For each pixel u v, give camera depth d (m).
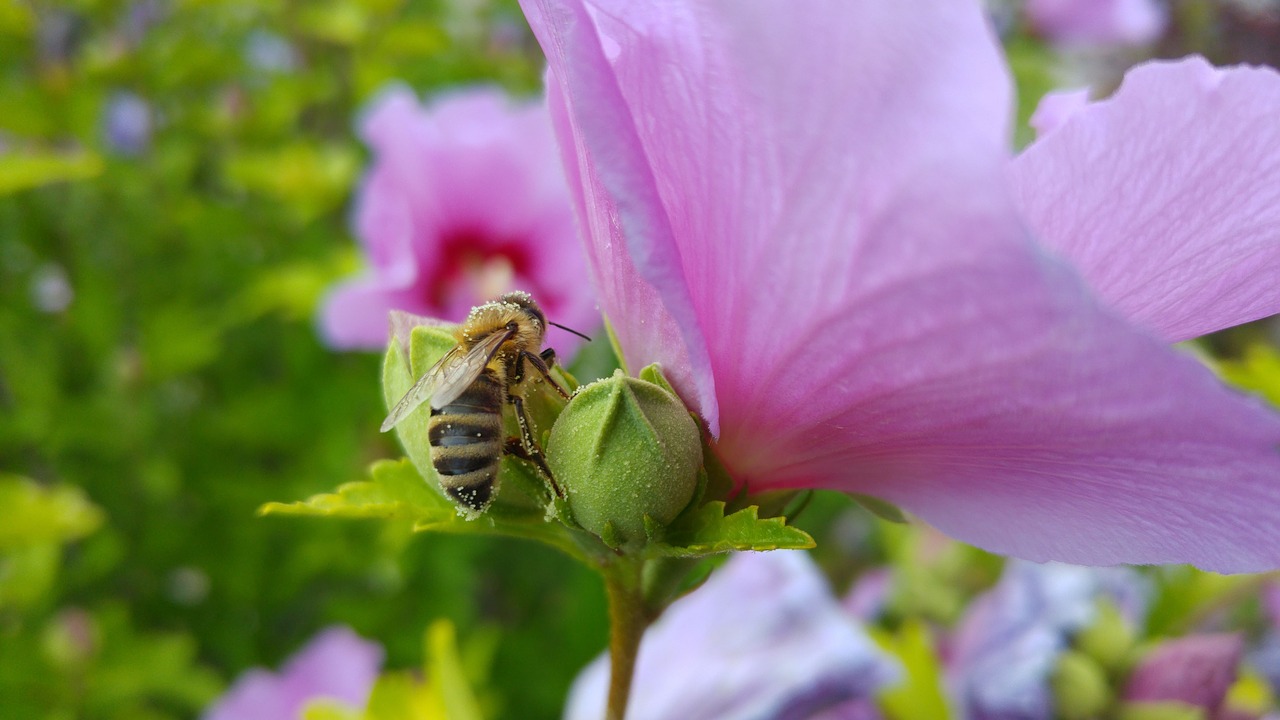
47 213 0.28
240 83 0.31
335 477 0.25
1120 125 0.07
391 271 0.19
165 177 0.28
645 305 0.08
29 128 0.25
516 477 0.09
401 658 0.24
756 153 0.06
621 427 0.08
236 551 0.25
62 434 0.25
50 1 0.27
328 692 0.20
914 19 0.06
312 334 0.26
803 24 0.06
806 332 0.07
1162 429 0.06
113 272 0.28
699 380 0.07
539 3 0.07
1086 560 0.08
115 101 0.30
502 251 0.20
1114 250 0.07
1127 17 0.31
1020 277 0.06
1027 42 0.33
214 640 0.25
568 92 0.07
